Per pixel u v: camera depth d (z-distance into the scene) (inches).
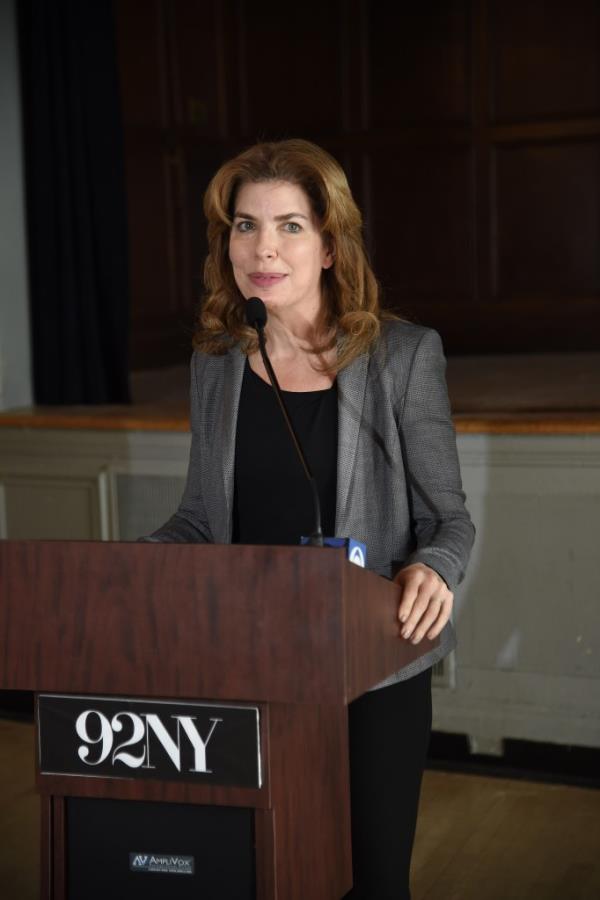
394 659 165.8
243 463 205.9
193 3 731.4
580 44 695.1
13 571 155.9
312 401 205.6
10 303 492.4
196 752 155.3
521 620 394.3
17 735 423.8
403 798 193.0
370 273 208.7
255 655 145.9
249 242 198.2
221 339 217.0
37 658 155.9
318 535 170.6
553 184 710.5
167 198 715.4
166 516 443.5
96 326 495.5
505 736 399.2
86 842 164.6
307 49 750.5
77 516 458.6
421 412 201.6
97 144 496.4
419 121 732.0
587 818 343.3
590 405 416.5
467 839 330.0
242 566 145.8
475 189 725.3
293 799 162.4
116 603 151.8
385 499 203.3
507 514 392.2
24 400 501.4
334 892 181.5
